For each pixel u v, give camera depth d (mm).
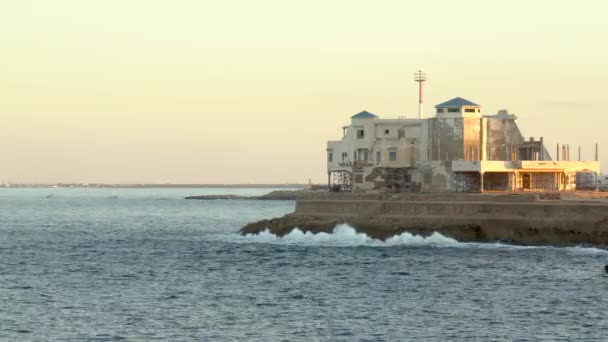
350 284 133375
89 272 151625
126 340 97250
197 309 113875
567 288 127438
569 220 172125
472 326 103250
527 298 120000
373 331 101125
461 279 136250
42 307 115500
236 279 140375
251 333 100250
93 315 110062
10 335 99438
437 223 182000
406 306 115312
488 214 180625
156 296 124250
